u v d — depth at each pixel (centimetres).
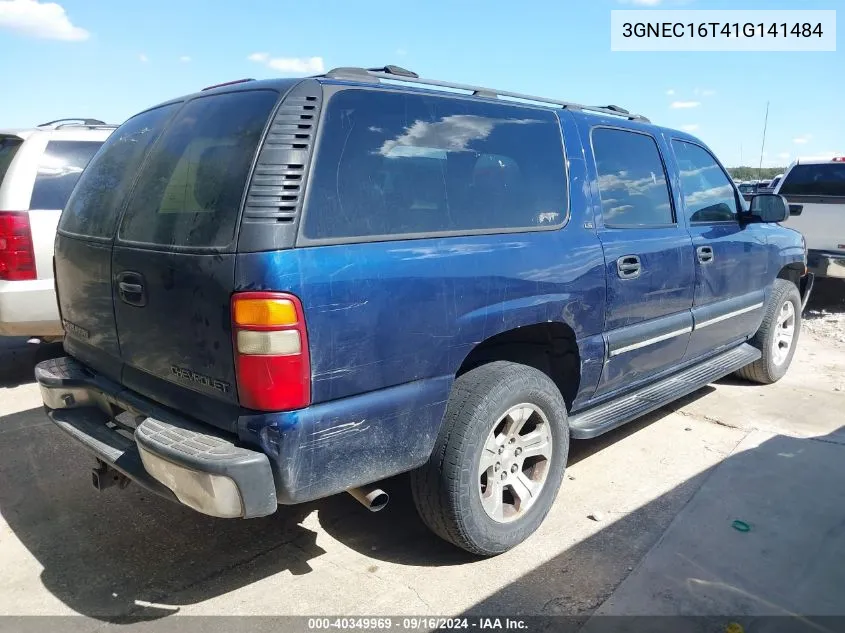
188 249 239
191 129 273
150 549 313
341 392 238
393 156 263
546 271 305
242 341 222
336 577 289
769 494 358
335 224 238
